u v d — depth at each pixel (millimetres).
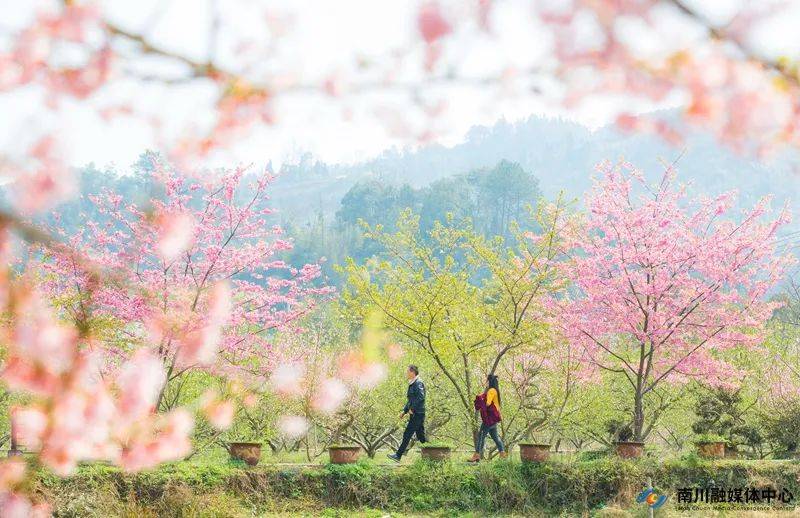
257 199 17906
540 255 19234
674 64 2088
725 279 18391
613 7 2033
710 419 20156
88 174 128500
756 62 2059
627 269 18578
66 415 4180
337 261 132500
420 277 18891
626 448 16734
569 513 15305
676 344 18812
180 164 3410
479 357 19797
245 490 14875
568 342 19922
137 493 13859
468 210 143250
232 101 2723
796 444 19641
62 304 12672
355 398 19328
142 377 4852
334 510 14828
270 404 19000
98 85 2639
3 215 2746
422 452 16516
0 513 4777
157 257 14844
